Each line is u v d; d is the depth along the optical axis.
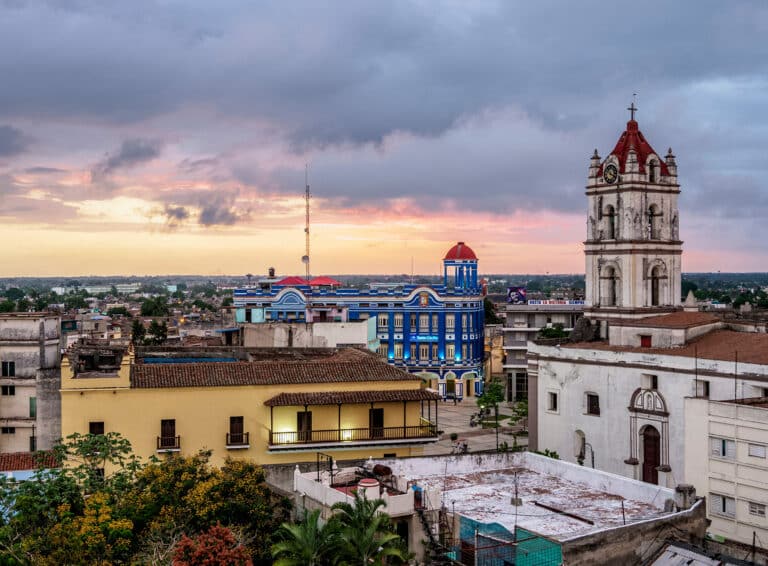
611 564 36.72
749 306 134.88
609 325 74.62
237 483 46.44
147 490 47.00
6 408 77.12
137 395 59.84
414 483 45.62
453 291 134.75
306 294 132.50
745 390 60.41
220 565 34.69
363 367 65.69
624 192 75.31
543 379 76.06
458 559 38.53
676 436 64.94
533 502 44.03
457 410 121.94
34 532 42.31
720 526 53.56
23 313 79.25
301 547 36.25
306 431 62.00
